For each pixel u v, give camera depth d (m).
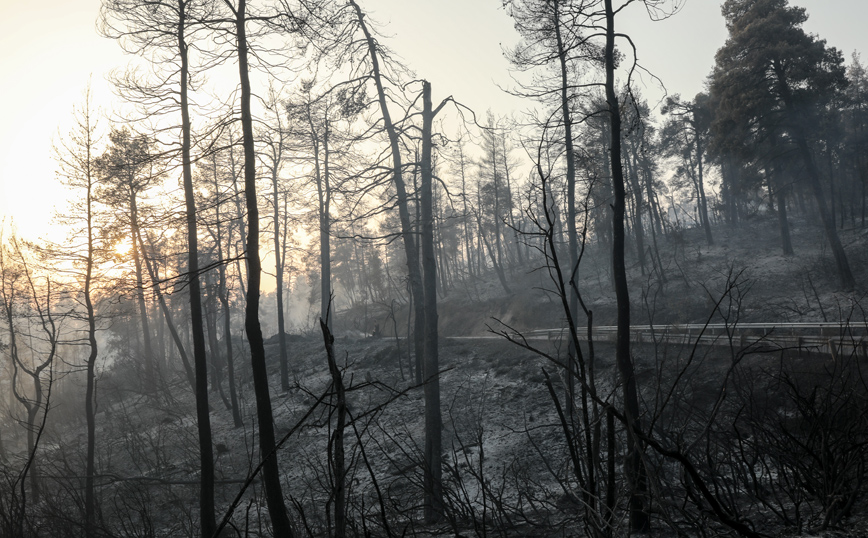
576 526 4.74
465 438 16.83
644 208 42.69
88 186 18.55
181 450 22.22
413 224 16.50
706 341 15.08
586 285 42.38
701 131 44.69
